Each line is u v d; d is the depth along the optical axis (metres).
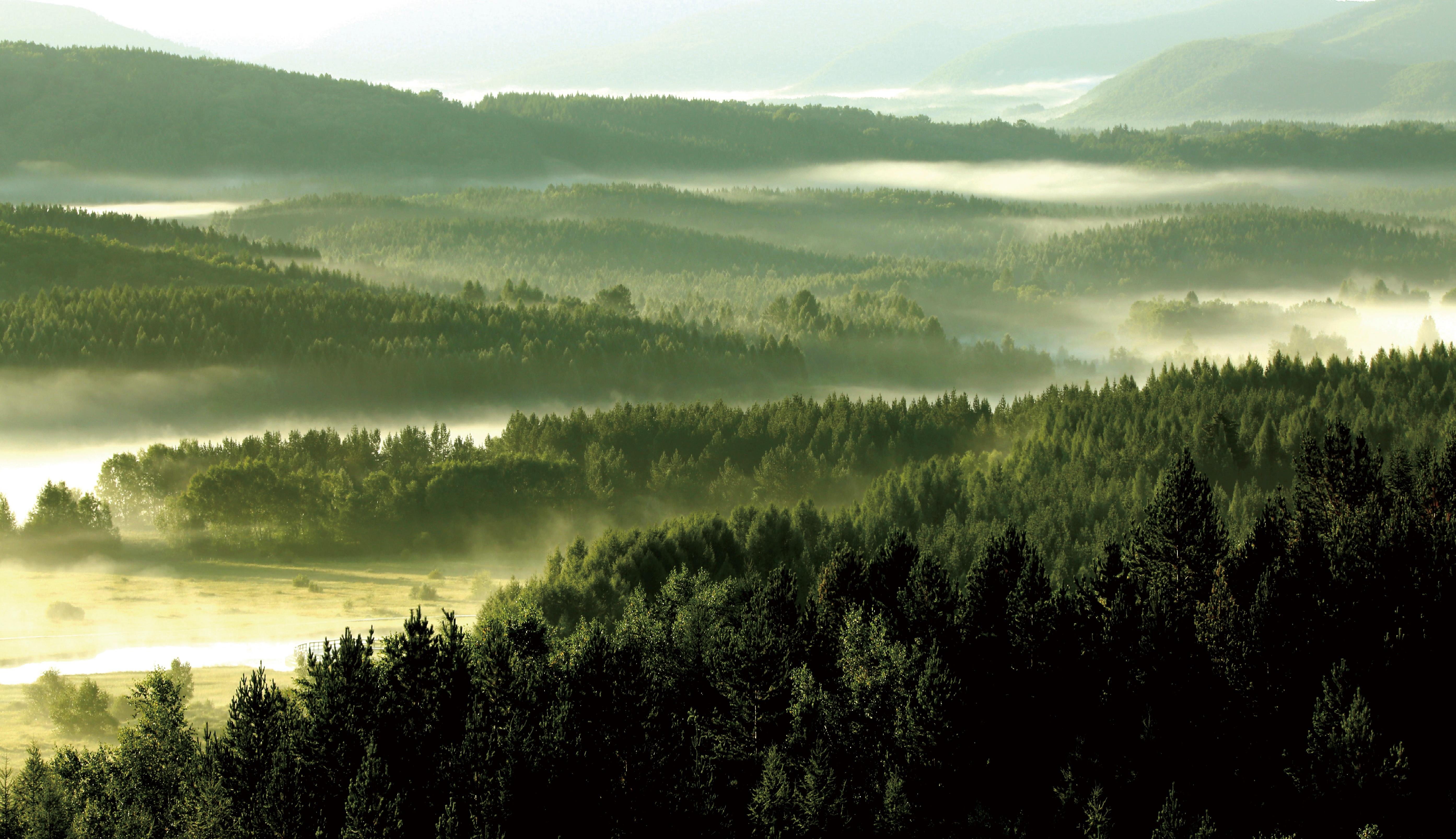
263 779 79.25
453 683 87.38
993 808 86.44
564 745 78.88
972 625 95.81
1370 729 80.31
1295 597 95.06
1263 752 87.38
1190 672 89.38
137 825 79.56
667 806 80.19
